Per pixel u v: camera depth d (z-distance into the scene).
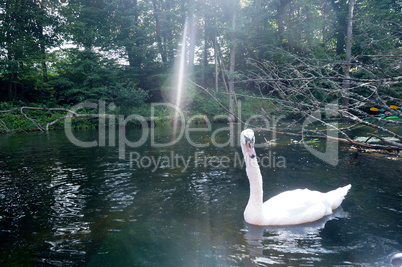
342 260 3.12
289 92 6.08
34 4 24.77
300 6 26.95
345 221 4.19
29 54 24.20
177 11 31.64
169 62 31.69
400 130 13.88
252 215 4.14
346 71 5.69
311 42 25.09
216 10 29.33
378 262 3.06
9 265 3.18
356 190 5.57
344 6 26.72
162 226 4.14
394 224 4.04
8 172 7.52
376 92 4.71
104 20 29.88
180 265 3.09
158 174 7.18
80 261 3.24
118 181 6.57
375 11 16.59
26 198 5.45
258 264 3.07
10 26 23.89
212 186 6.09
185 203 5.08
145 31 29.64
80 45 28.11
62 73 28.59
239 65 32.44
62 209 4.86
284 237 3.72
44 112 22.52
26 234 3.95
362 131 13.91
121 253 3.39
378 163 7.72
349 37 17.48
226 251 3.38
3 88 26.20
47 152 10.70
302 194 4.59
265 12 28.80
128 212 4.70
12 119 19.23
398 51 5.65
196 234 3.86
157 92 31.95
